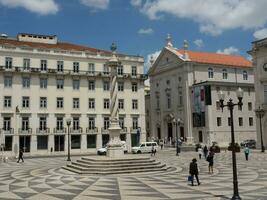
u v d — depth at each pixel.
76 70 59.84
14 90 55.31
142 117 64.06
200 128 66.38
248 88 69.38
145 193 16.28
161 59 78.19
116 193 16.41
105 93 61.66
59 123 57.84
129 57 64.38
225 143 65.25
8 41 60.44
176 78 73.19
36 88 56.75
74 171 25.39
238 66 75.19
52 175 23.88
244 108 68.25
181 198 14.94
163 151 55.62
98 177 22.30
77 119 59.22
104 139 60.75
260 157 37.25
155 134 79.62
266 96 54.00
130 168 24.59
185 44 71.81
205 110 64.94
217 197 15.05
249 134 68.25
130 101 63.38
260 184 18.52
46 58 57.81
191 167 18.53
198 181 18.52
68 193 16.61
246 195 15.39
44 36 65.81
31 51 56.81
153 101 80.62
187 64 69.81
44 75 57.31
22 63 56.09
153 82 81.06
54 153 56.31
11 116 54.72
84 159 27.70
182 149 59.28
